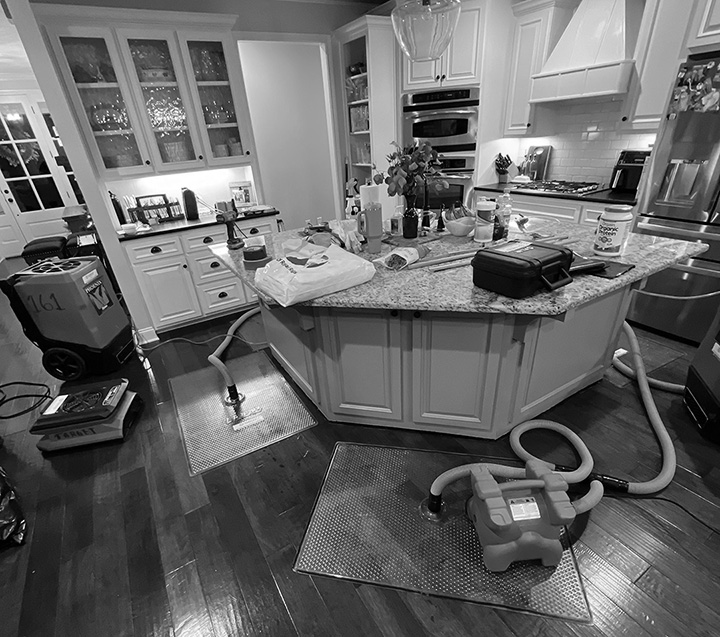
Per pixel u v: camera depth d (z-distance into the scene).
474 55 3.49
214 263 3.37
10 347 3.35
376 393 1.98
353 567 1.45
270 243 2.40
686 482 1.70
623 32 2.82
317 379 2.10
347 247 2.07
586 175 3.66
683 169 2.47
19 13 2.23
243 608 1.35
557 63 3.21
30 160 5.91
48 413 2.10
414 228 2.23
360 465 1.89
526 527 1.32
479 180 3.97
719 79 2.23
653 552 1.44
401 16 1.86
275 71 4.56
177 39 2.96
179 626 1.31
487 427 1.90
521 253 1.44
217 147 3.47
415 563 1.45
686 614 1.25
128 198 3.32
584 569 1.39
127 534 1.64
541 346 1.78
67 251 4.41
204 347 3.11
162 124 3.18
